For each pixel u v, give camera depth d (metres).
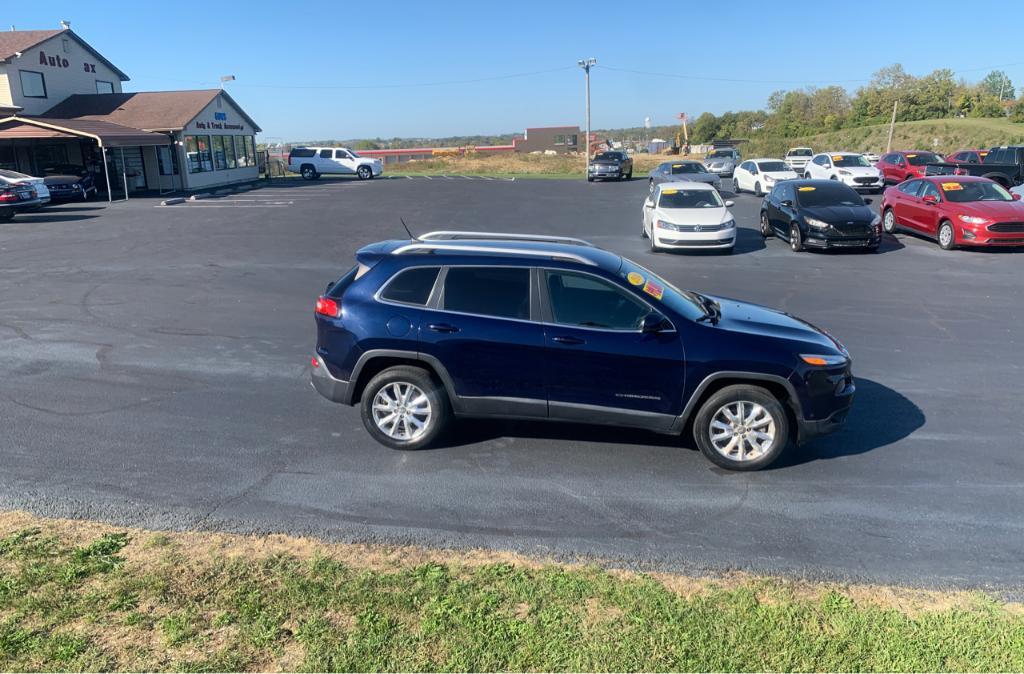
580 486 5.45
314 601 3.84
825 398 5.64
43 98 34.25
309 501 5.13
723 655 3.48
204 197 30.75
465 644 3.51
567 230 21.19
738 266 15.43
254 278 13.65
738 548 4.61
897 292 12.78
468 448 6.08
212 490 5.28
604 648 3.50
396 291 5.85
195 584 3.99
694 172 31.69
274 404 7.12
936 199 17.59
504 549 4.52
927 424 6.82
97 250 16.84
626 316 5.67
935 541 4.73
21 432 6.32
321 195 31.78
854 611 3.89
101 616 3.68
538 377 5.69
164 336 9.61
